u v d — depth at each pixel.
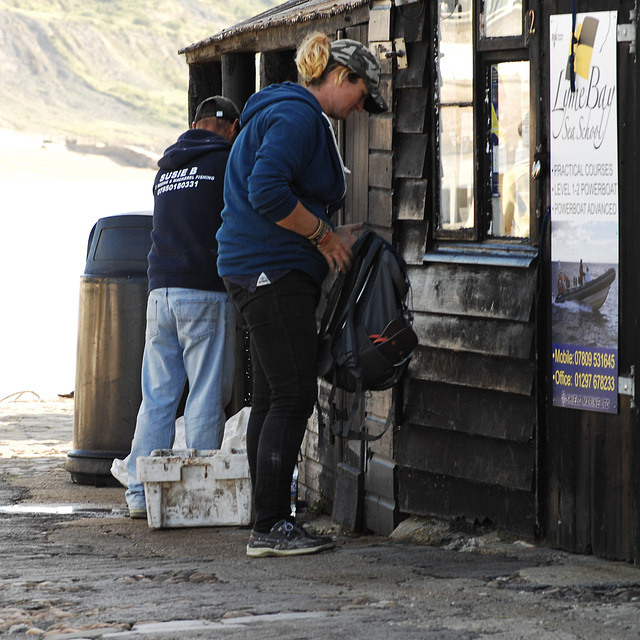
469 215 15.02
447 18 15.05
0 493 20.30
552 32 13.55
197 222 17.16
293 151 12.89
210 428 17.42
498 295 14.34
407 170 15.62
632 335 12.89
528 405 14.11
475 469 14.77
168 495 16.34
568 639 9.52
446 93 15.19
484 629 9.81
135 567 13.24
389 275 13.60
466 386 14.83
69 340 50.31
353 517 16.80
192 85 24.89
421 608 10.76
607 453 13.23
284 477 13.84
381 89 15.98
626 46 12.78
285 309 13.41
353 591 11.62
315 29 18.19
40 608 10.88
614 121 12.89
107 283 21.05
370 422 16.55
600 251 13.16
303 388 13.60
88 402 21.20
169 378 17.70
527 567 12.92
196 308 17.17
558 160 13.56
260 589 11.78
